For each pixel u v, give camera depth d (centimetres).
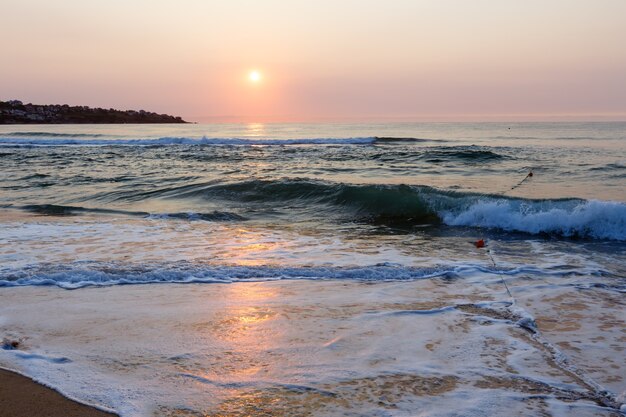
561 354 379
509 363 362
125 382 329
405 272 607
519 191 1253
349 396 312
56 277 569
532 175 1583
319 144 3300
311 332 419
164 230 883
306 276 592
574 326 439
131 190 1353
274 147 2988
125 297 512
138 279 570
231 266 621
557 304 499
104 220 975
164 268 607
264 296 519
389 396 312
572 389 324
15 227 889
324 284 563
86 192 1341
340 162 2059
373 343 396
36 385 325
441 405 301
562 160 2042
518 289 548
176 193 1304
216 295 521
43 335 412
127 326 432
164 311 470
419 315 462
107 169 1867
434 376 340
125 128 7419
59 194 1319
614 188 1290
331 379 335
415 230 923
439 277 594
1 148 3028
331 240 820
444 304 495
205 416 288
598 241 829
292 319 450
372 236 862
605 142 3347
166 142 3475
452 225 970
